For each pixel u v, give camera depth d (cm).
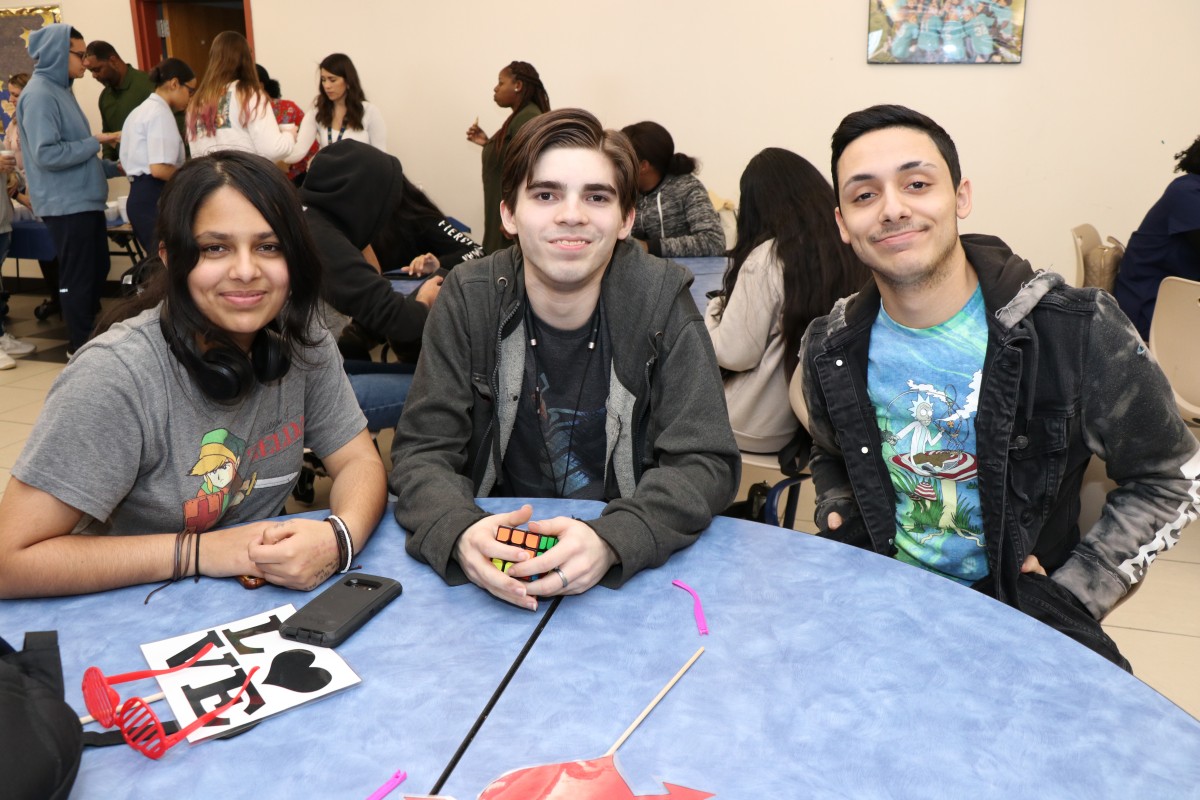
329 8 559
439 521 112
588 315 138
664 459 130
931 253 121
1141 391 121
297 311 118
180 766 75
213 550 108
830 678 86
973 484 133
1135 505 127
